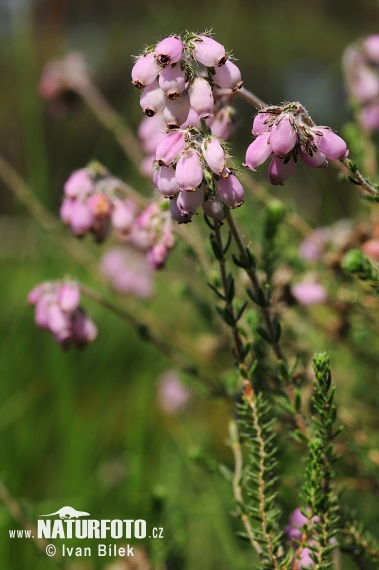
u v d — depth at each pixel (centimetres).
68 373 66
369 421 52
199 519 58
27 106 77
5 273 82
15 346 73
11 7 78
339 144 36
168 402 69
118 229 46
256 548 40
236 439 43
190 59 37
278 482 43
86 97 66
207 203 37
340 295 50
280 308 48
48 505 58
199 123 39
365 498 52
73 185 47
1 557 53
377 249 47
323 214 73
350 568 48
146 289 70
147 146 48
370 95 53
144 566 47
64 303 46
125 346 78
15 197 67
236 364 41
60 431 64
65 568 48
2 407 65
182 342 62
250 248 39
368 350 53
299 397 40
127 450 65
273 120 37
